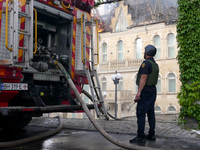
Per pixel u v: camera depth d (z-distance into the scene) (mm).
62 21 6730
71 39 6570
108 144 5086
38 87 5715
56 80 6082
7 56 4961
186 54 7598
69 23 6660
